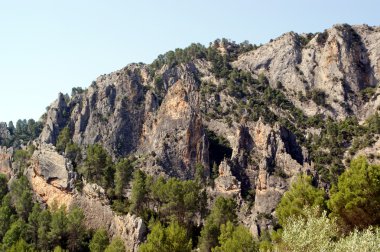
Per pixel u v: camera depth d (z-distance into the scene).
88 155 162.88
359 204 64.31
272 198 187.25
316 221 50.84
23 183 159.62
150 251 89.88
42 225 129.62
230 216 132.12
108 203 144.50
